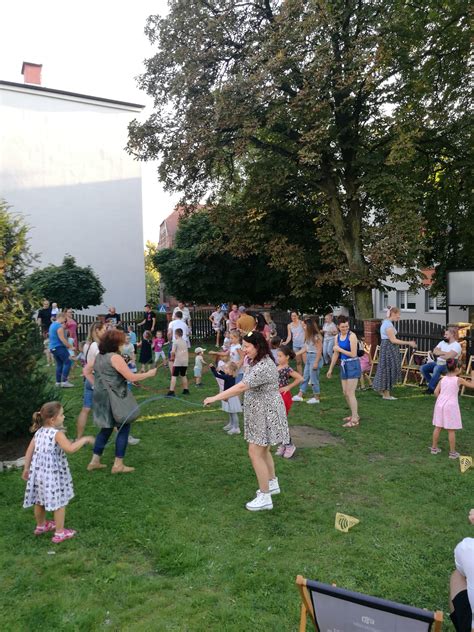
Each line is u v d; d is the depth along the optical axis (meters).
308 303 22.47
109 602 3.51
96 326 7.00
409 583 3.69
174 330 10.93
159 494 5.32
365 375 11.79
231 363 7.55
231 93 14.27
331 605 2.31
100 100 26.62
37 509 4.44
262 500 4.93
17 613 3.38
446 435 7.60
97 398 5.93
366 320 14.12
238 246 19.28
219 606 3.43
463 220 18.83
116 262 27.50
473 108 17.75
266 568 3.89
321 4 13.38
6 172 24.66
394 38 14.51
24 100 24.94
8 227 6.85
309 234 20.45
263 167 17.17
